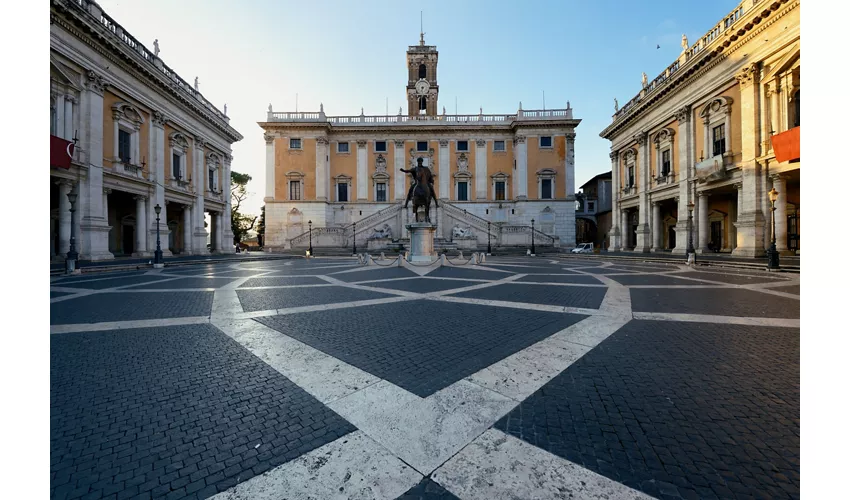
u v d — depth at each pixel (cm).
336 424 264
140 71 2330
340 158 4500
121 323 575
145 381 345
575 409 284
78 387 331
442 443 238
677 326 540
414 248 1733
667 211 3197
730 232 2492
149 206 2478
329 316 614
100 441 243
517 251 3678
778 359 396
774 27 1822
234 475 208
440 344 453
